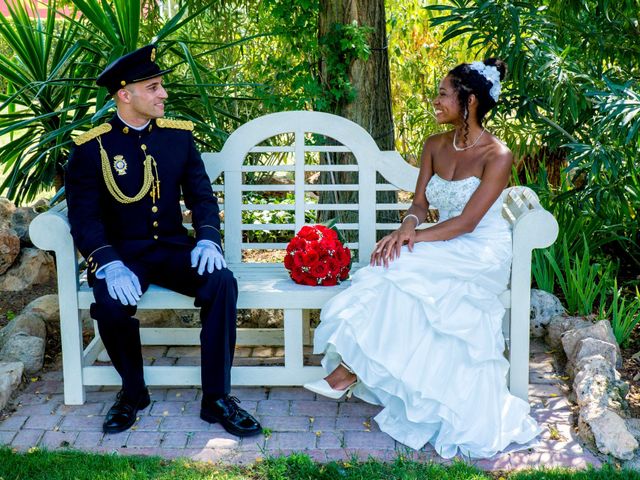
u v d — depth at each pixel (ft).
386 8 18.26
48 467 9.27
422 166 11.13
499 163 10.37
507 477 9.21
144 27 17.12
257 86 14.96
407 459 9.55
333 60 14.17
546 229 10.40
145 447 9.84
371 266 10.46
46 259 15.20
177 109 14.60
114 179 10.36
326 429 10.30
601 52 14.26
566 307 13.98
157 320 13.37
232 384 11.05
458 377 9.90
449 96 10.45
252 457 9.59
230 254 12.57
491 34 13.55
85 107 13.94
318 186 12.45
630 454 9.48
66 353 10.82
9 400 11.03
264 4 15.30
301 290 10.75
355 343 9.93
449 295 10.06
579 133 14.56
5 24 15.55
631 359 12.17
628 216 14.94
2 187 15.37
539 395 11.19
